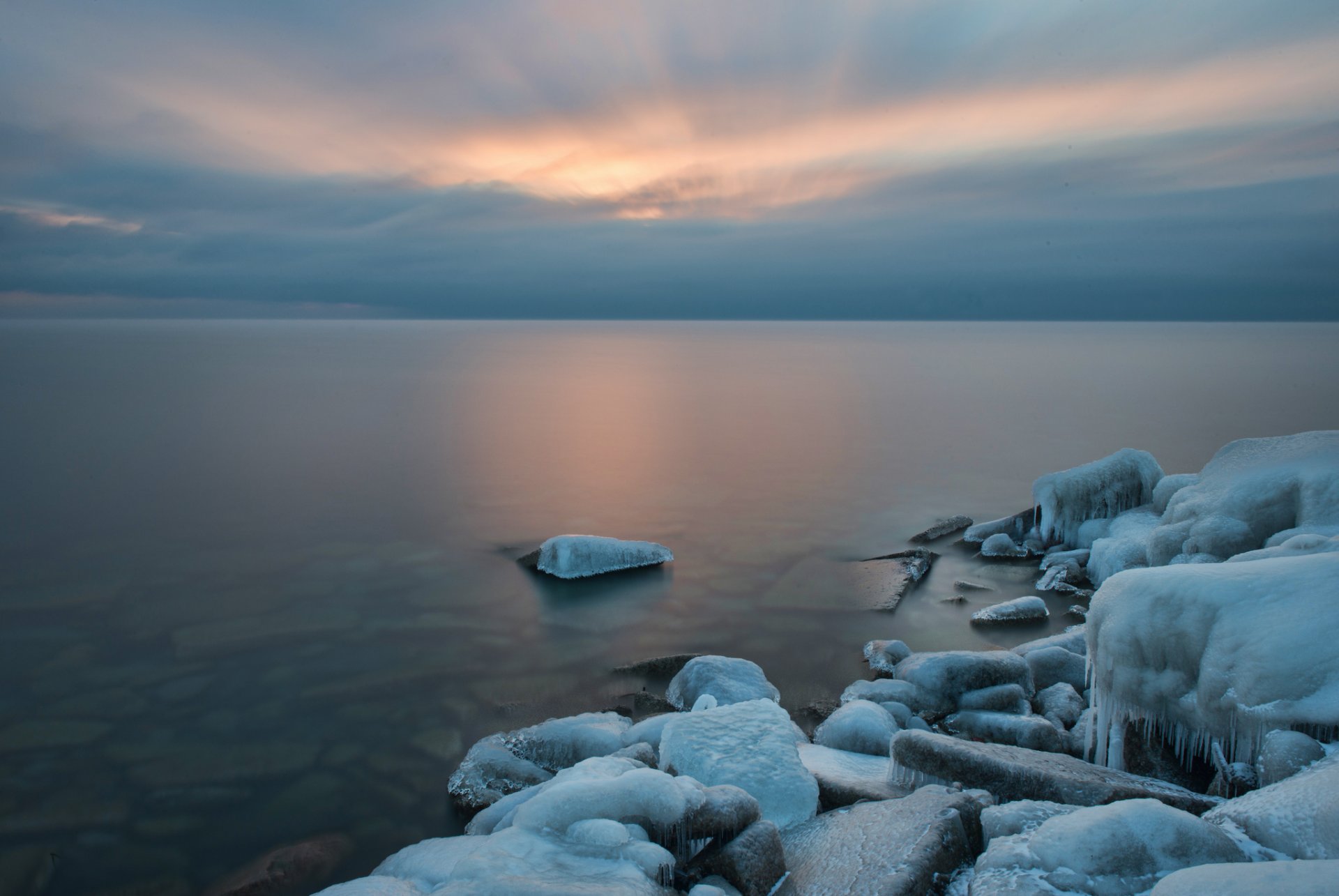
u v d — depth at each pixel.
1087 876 3.46
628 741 6.64
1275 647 4.95
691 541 14.66
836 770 5.81
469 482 19.47
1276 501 9.45
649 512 16.73
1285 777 4.39
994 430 26.64
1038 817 4.30
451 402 35.28
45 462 21.12
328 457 22.28
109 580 12.36
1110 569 11.40
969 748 5.28
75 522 15.61
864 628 10.54
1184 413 29.41
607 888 3.73
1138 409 31.12
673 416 30.88
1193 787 5.33
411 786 6.89
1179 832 3.58
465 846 4.92
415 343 100.81
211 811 6.56
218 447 23.56
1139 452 13.77
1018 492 18.30
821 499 17.73
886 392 38.97
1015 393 37.31
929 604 11.47
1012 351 77.94
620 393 39.22
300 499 17.70
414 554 13.87
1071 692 7.71
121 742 7.64
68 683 8.88
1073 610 10.87
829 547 14.31
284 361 60.34
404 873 4.74
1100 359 63.06
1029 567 13.04
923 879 3.90
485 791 6.51
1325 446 9.79
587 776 5.12
